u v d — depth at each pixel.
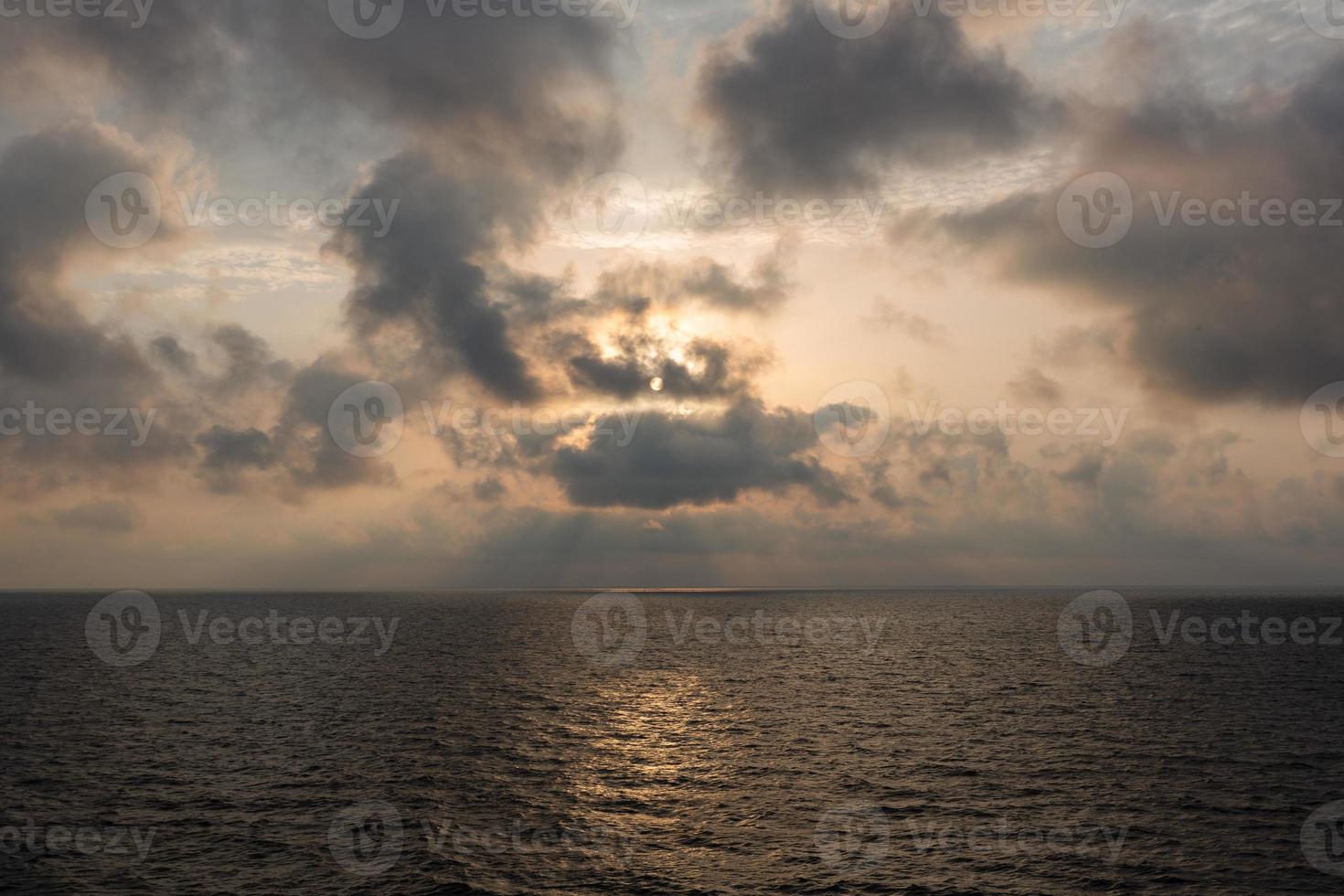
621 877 28.44
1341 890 26.91
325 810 35.09
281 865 29.11
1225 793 37.06
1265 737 48.44
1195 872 28.38
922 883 27.81
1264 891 26.84
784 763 43.44
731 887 27.64
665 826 33.53
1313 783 38.53
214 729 51.69
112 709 58.72
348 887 27.31
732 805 36.16
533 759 44.38
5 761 42.72
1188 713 56.41
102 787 38.03
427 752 45.84
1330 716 55.12
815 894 27.09
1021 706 60.06
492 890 27.25
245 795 37.00
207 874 28.25
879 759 44.09
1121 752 44.78
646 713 58.38
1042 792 37.53
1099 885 27.52
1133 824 33.19
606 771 41.91
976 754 44.88
